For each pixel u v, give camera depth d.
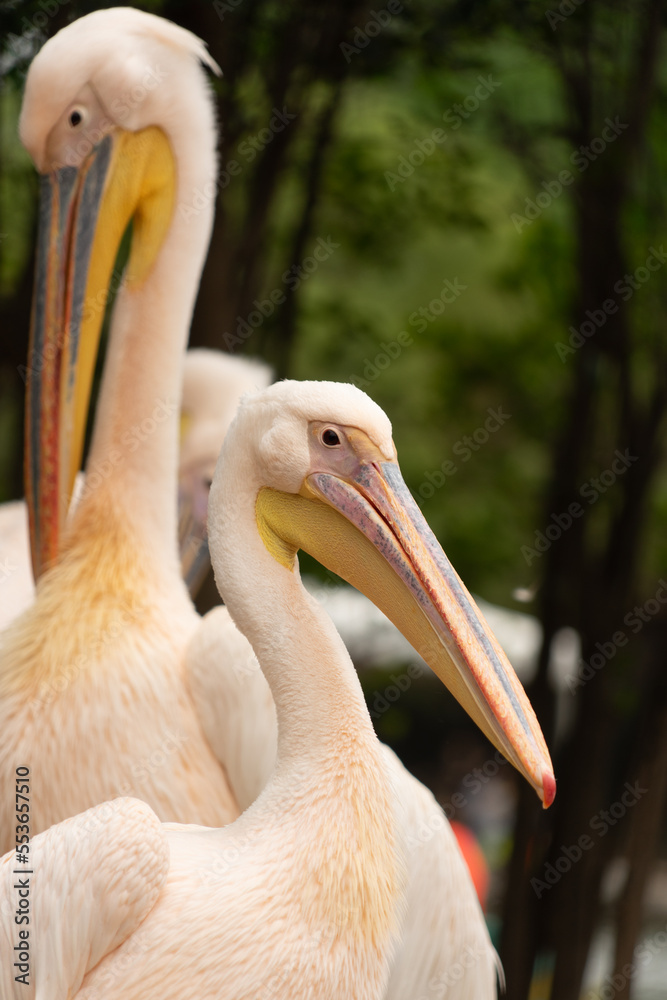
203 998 5.47
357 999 5.61
